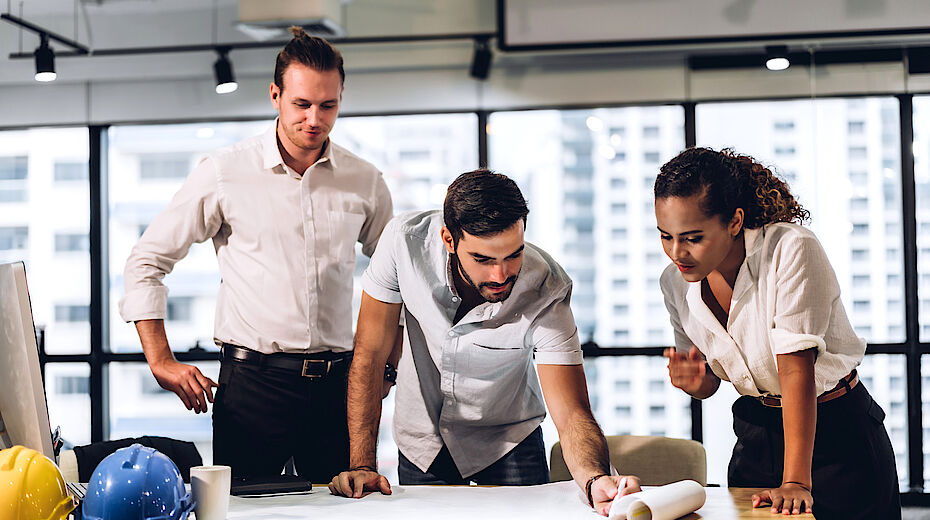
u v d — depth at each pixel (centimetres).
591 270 511
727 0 469
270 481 198
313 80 244
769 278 186
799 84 491
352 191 269
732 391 491
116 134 532
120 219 532
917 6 459
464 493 190
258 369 254
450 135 515
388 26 505
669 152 507
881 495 199
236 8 514
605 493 172
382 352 214
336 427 259
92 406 521
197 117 519
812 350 182
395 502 183
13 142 534
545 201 513
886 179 494
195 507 162
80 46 477
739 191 183
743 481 215
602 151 511
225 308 262
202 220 262
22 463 148
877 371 492
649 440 240
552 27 480
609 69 501
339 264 264
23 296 165
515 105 505
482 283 184
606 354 502
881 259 494
